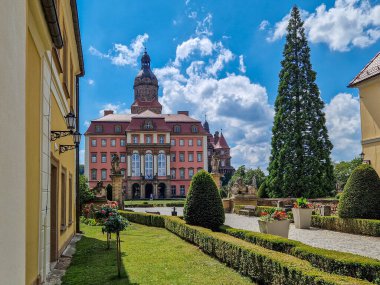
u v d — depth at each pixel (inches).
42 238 270.4
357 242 472.1
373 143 828.0
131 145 2982.3
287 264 239.3
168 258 395.5
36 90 250.8
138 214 868.0
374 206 564.1
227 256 349.4
